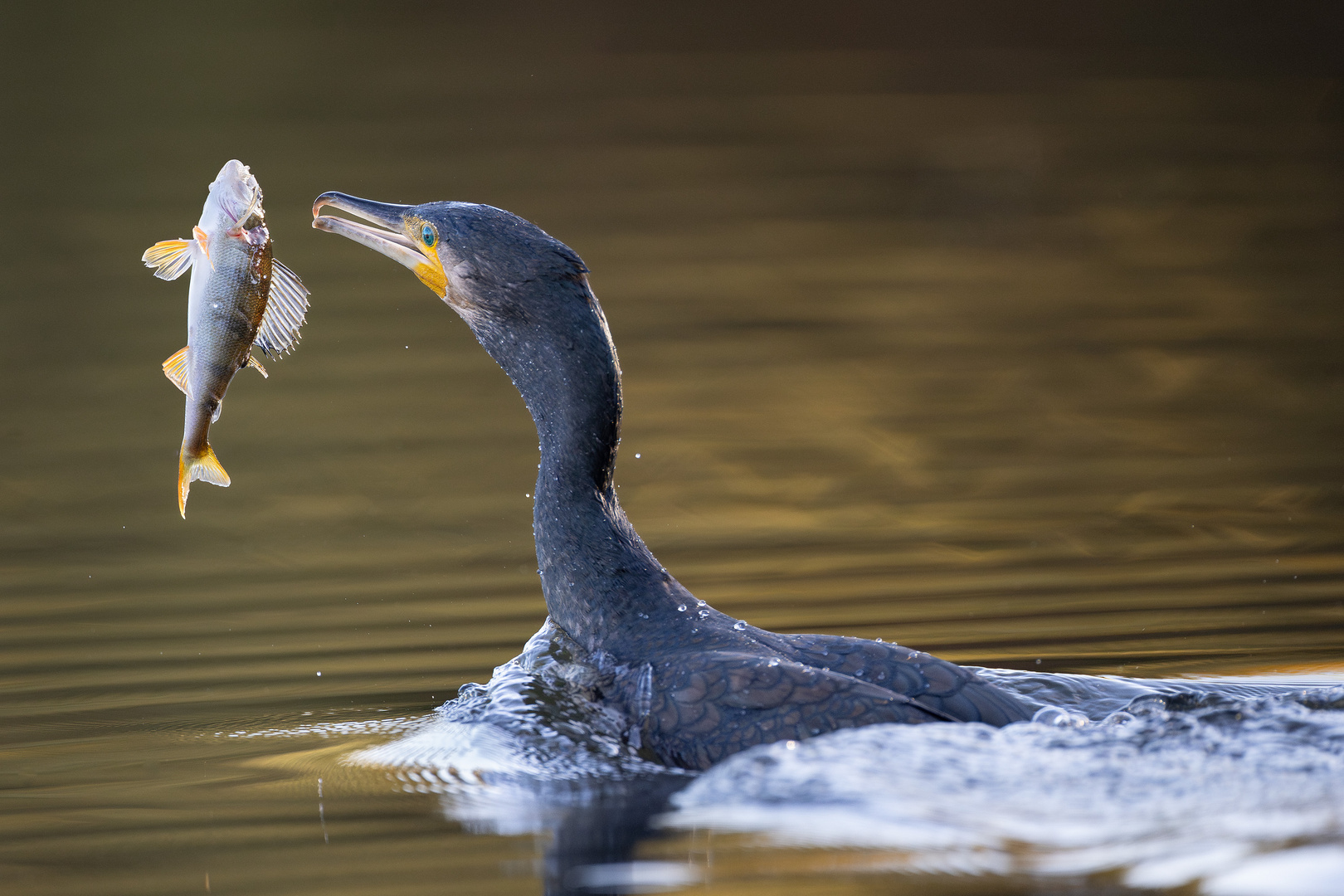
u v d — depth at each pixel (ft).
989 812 21.07
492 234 28.71
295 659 33.45
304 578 40.27
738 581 39.29
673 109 104.22
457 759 25.63
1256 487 46.91
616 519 28.68
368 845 22.38
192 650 34.22
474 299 28.99
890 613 36.14
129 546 43.32
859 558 41.22
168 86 102.22
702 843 21.03
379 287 71.87
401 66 110.32
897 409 56.18
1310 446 50.75
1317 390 56.80
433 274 29.40
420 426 54.29
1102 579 38.73
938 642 33.73
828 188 89.25
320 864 21.71
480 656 33.40
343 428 54.08
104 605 38.01
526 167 90.43
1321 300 68.44
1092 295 70.64
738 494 47.80
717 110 104.37
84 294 68.13
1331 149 95.25
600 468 28.68
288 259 75.25
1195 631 34.19
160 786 25.49
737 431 53.98
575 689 27.22
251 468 50.39
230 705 30.14
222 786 25.35
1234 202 85.66
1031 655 32.63
